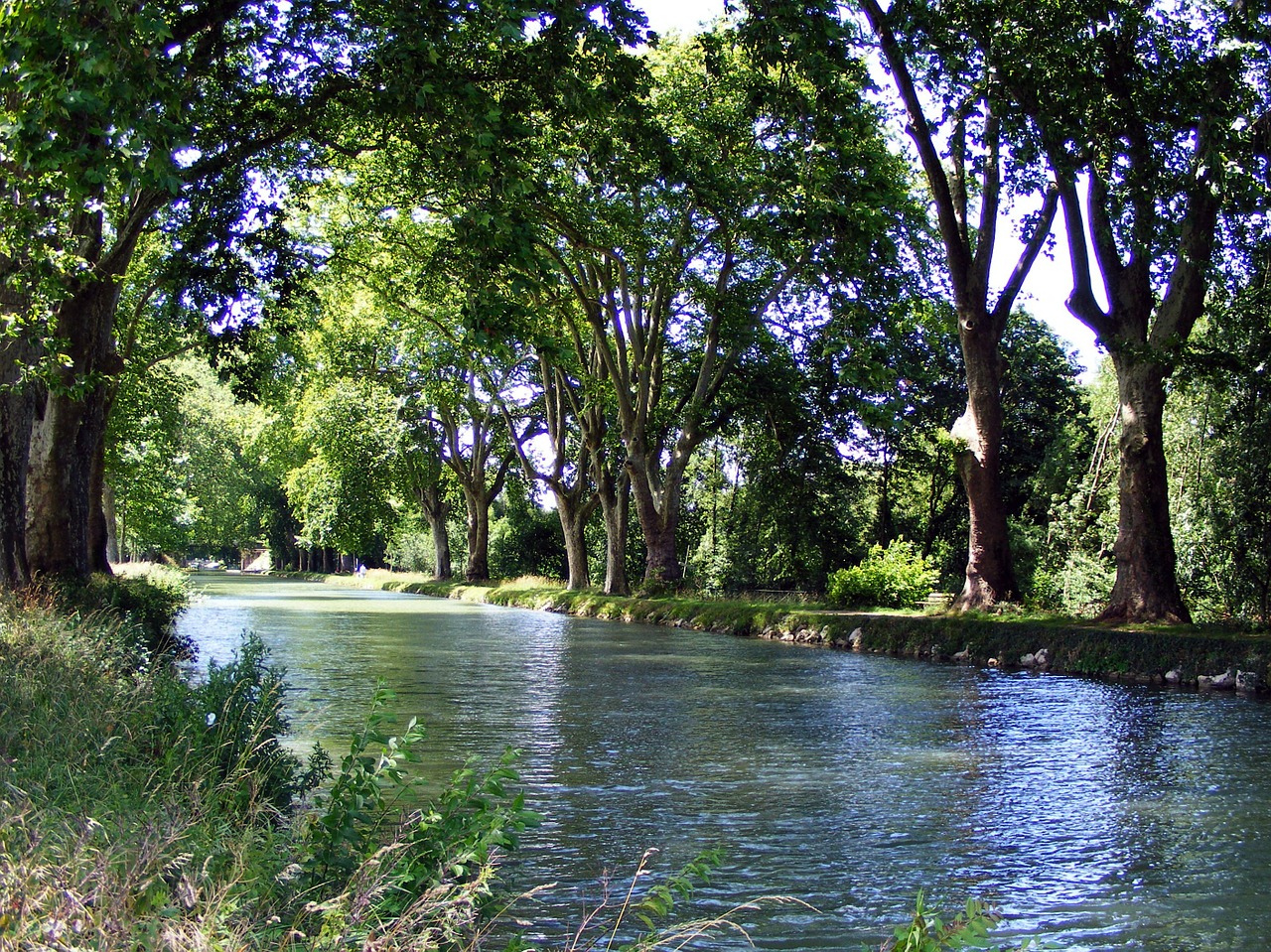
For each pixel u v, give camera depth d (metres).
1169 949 6.38
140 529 53.97
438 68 13.66
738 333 34.38
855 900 7.16
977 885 7.51
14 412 16.05
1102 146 21.09
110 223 20.83
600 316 35.84
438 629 30.64
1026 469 43.97
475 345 12.42
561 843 8.43
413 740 5.79
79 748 6.56
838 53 14.52
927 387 41.12
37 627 11.12
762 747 12.48
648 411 37.06
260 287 22.33
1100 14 20.62
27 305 14.49
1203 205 21.42
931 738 13.14
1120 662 19.16
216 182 19.17
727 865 7.91
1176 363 21.00
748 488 43.94
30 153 9.91
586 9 14.62
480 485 57.25
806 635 26.88
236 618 34.16
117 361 20.95
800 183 16.03
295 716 13.89
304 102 18.83
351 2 17.27
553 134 20.70
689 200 30.73
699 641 27.08
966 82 22.53
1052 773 11.09
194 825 5.08
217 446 72.44
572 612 39.69
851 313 16.50
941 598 30.30
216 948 3.62
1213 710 15.41
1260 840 8.65
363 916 4.27
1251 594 22.62
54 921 3.45
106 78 9.55
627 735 13.16
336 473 53.62
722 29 29.41
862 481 43.53
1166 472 23.44
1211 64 20.12
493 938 6.33
